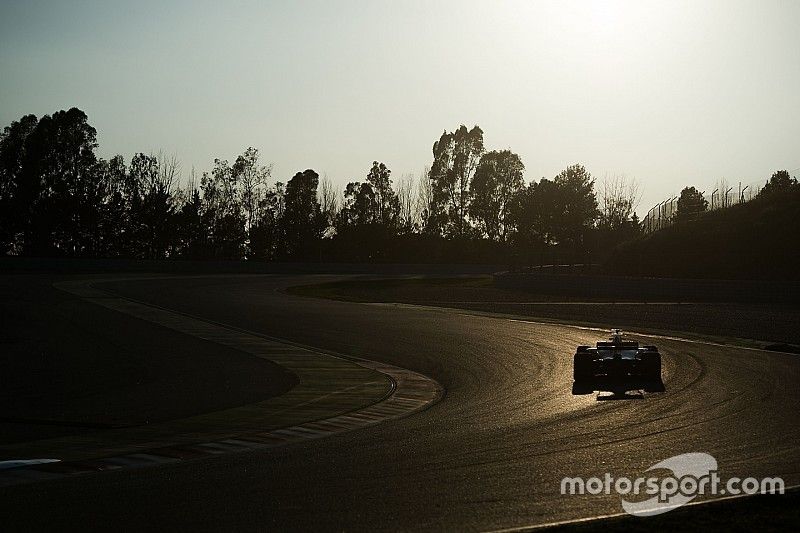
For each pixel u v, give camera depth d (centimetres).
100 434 1170
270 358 2159
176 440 1096
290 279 6856
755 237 4978
